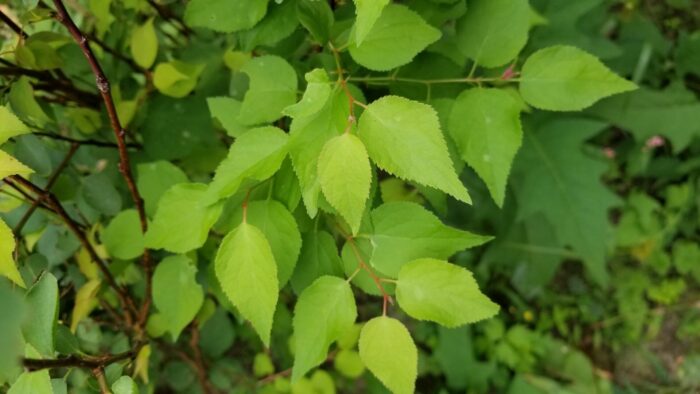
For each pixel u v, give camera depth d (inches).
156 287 12.0
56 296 8.1
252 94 10.4
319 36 10.3
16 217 12.8
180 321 11.9
